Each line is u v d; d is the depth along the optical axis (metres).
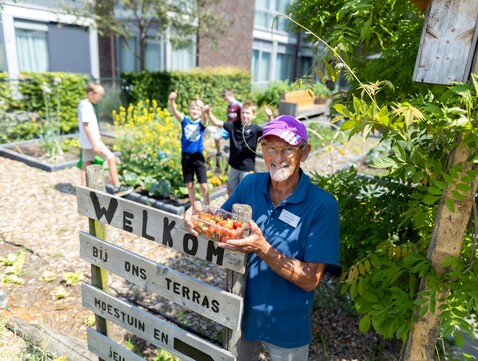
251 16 16.89
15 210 5.29
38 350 2.74
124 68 16.36
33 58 13.72
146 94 11.57
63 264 4.07
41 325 2.88
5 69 12.70
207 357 1.95
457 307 2.02
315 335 3.22
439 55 1.66
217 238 1.67
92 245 2.33
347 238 2.99
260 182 1.98
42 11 13.12
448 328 1.83
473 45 1.58
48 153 7.66
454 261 1.83
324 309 3.54
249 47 17.30
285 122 1.78
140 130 7.36
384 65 2.58
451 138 1.71
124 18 13.52
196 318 3.33
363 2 2.12
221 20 12.31
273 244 1.85
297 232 1.82
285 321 1.89
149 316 2.14
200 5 11.98
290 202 1.83
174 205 5.74
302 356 2.01
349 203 3.29
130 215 2.10
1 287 3.60
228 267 1.75
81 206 2.33
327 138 10.02
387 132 1.91
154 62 15.91
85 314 3.30
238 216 1.63
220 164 7.07
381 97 2.56
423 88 2.29
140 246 4.55
